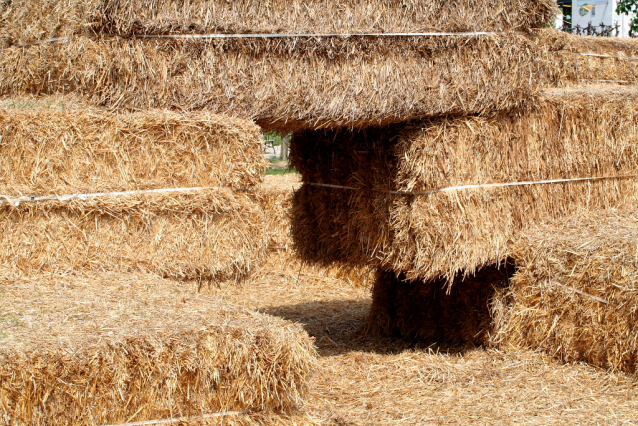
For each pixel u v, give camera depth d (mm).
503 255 4844
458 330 5281
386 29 4113
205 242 3834
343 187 4953
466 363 4820
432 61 4262
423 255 4430
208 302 3443
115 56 3721
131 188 3691
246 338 3057
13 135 3562
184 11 3832
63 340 2791
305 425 3256
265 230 3980
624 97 5367
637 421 3750
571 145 5113
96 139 3656
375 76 4125
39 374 2672
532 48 4500
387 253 4656
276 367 3113
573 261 4605
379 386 4395
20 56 4160
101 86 3773
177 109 3881
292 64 3998
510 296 4992
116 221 3721
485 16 4344
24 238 3611
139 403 2920
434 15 4230
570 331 4629
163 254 3789
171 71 3832
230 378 3076
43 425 2715
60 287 3492
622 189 5586
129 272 3748
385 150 4516
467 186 4520
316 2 4055
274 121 4082
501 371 4617
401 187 4395
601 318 4453
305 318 6297
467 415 3879
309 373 3301
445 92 4289
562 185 5164
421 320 5496
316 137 5152
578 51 8625
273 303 6906
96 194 3639
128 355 2850
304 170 5355
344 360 4973
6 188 3529
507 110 4660
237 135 3787
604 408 3943
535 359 4766
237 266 3926
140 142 3697
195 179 3770
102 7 3643
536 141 4887
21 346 2701
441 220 4422
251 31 3902
